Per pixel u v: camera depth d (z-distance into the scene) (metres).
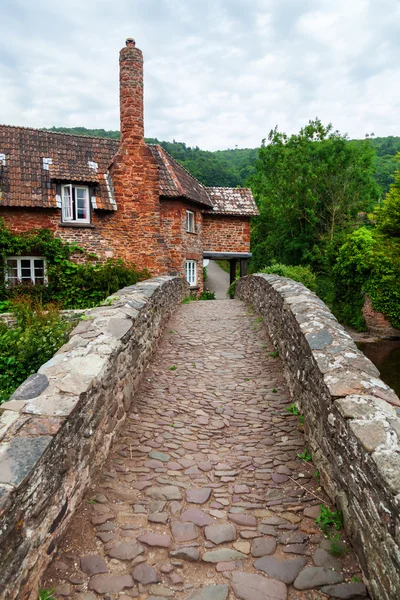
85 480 3.39
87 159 16.81
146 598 2.46
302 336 4.69
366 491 2.52
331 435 3.30
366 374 3.53
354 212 28.80
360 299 19.66
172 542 2.91
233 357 7.15
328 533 2.96
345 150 28.50
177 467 3.91
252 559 2.77
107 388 4.04
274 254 33.28
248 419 4.91
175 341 8.16
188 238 18.91
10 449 2.54
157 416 4.97
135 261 16.14
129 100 15.67
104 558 2.76
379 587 2.29
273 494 3.49
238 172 57.34
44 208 14.92
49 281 14.95
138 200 15.96
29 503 2.36
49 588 2.51
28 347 7.86
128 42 15.66
